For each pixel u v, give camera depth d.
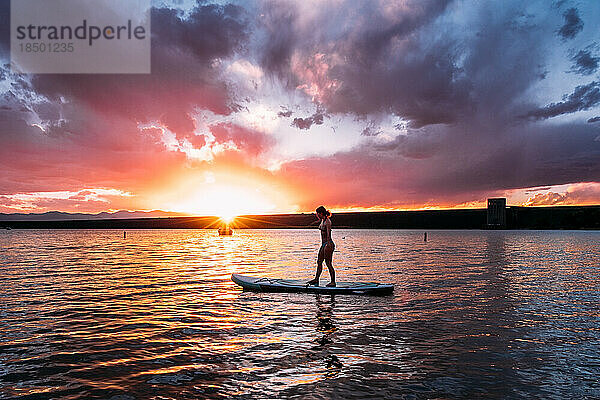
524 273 16.17
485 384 4.80
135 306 9.58
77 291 11.75
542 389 4.66
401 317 8.35
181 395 4.46
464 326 7.58
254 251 32.47
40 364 5.50
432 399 4.37
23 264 20.44
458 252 30.52
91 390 4.61
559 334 7.02
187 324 7.78
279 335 6.97
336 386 4.72
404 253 29.47
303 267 18.86
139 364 5.50
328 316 8.47
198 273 16.45
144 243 50.50
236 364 5.50
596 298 10.51
